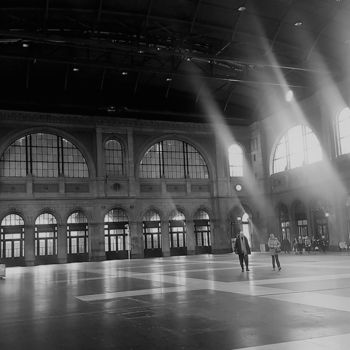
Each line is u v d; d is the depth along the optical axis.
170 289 15.87
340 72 39.09
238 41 36.28
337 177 41.28
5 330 9.62
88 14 32.84
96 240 46.31
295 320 9.28
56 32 33.69
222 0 32.28
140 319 10.21
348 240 40.56
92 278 22.80
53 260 45.12
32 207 44.53
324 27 34.12
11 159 44.59
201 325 9.23
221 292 14.38
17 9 30.80
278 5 32.75
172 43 34.88
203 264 31.02
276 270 22.33
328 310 10.23
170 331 8.80
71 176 46.66
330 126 41.97
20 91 43.50
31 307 12.90
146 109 47.88
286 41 36.47
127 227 48.31
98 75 43.94
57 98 44.75
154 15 33.31
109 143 48.31
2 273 25.62
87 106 45.66
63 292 16.58
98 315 11.04
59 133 46.16
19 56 33.31
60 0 30.94
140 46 33.16
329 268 22.33
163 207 49.91
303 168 45.75
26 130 44.72
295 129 47.53
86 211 46.53
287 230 48.75
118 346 7.79
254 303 11.75
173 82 46.34
